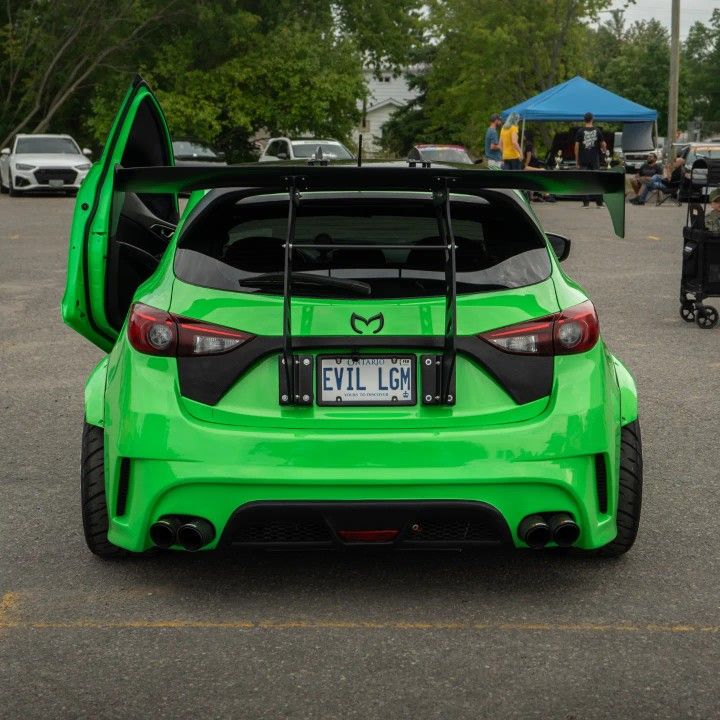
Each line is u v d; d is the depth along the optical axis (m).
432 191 3.66
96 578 4.06
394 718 2.98
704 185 9.70
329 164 4.31
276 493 3.54
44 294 11.98
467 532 3.68
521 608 3.78
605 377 3.76
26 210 25.50
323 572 4.13
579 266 14.64
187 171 3.56
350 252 3.75
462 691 3.15
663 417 6.68
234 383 3.63
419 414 3.62
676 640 3.51
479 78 55.38
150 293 3.80
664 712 3.02
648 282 13.03
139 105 4.65
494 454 3.57
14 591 3.93
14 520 4.73
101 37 42.19
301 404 3.60
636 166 46.44
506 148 27.41
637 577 4.07
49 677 3.24
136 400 3.65
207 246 3.87
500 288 3.72
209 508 3.58
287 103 44.84
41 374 7.86
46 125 42.75
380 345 3.59
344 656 3.39
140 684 3.20
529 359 3.65
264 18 45.47
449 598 3.87
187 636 3.54
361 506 3.52
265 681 3.21
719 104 120.50
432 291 3.68
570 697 3.11
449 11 57.78
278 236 3.88
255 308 3.65
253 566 4.19
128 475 3.73
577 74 54.41
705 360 8.44
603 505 3.80
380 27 53.44
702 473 5.49
